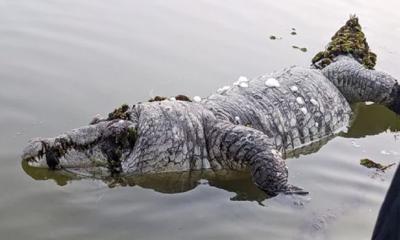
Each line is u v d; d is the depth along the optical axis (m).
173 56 9.81
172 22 11.05
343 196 6.97
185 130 7.30
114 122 7.07
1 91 8.29
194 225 6.25
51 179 6.88
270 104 8.02
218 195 6.90
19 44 9.55
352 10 12.65
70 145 6.95
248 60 9.93
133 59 9.59
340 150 8.12
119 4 11.57
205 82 9.12
